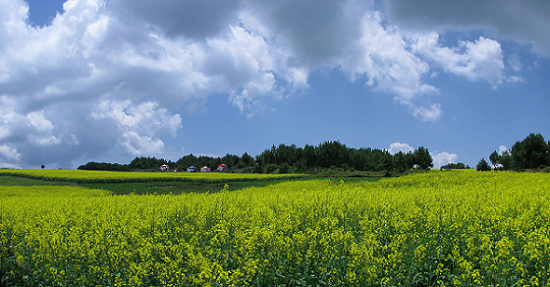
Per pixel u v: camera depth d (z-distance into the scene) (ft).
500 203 32.63
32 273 27.76
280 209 38.24
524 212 30.35
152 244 26.17
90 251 26.27
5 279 27.73
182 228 30.78
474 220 29.73
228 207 38.88
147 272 24.44
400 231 27.53
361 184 106.32
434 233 26.91
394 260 22.13
